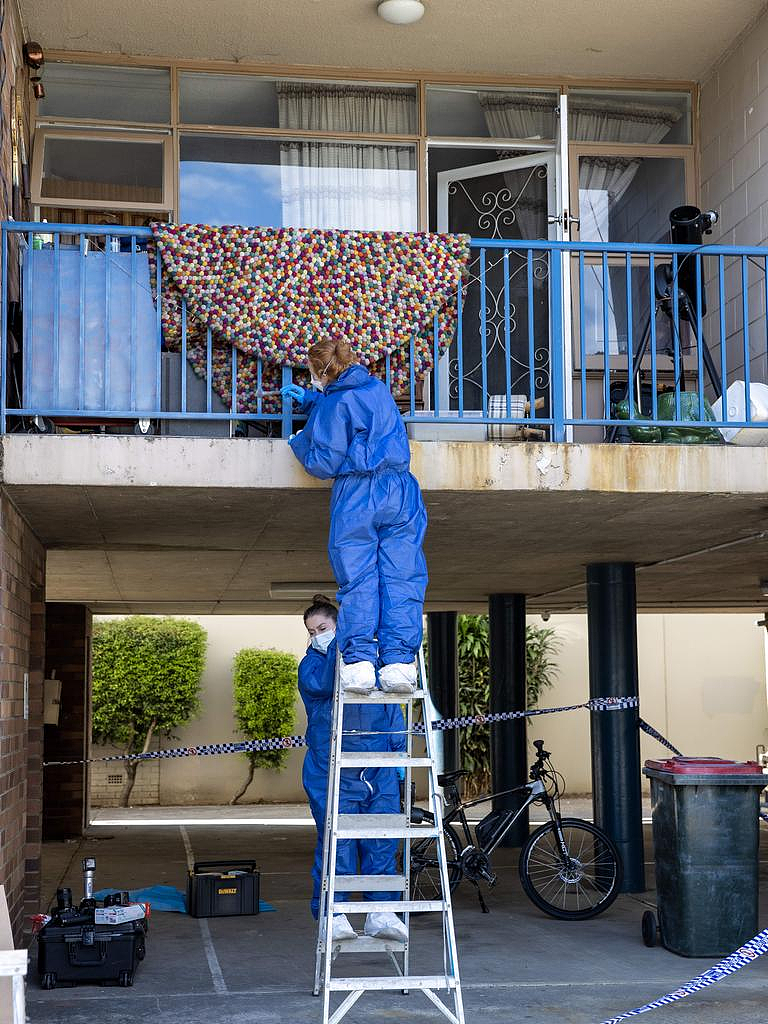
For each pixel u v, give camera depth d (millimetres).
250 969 5816
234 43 7473
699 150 8078
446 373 5938
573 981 5539
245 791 16234
